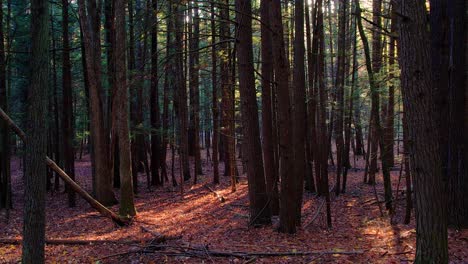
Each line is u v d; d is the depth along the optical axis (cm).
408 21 489
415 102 495
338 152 1659
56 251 858
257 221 1058
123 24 1266
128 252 808
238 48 1006
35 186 485
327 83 2105
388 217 1202
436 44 832
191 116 2961
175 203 1611
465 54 819
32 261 484
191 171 2698
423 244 507
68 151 1587
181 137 2058
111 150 1606
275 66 909
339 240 898
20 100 2078
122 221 1167
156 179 2138
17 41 1736
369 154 1933
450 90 830
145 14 1454
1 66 1481
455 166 827
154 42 1920
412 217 1176
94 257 803
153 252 805
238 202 1579
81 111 2375
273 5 887
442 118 834
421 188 503
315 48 1530
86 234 1070
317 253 764
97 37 1575
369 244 843
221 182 2209
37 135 482
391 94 1465
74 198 1562
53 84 2103
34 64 470
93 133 1565
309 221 1170
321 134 1422
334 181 2055
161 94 2536
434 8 832
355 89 1616
